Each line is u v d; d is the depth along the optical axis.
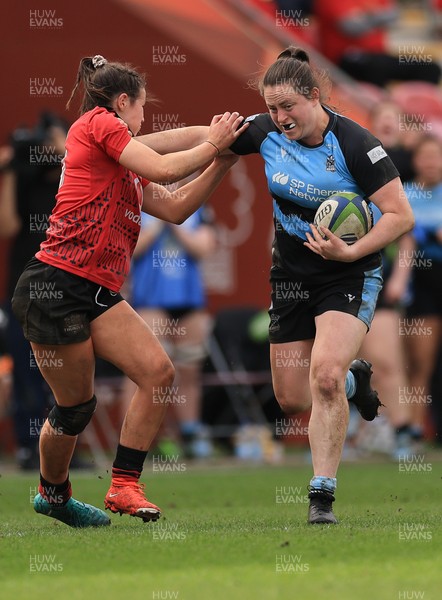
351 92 45.09
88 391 21.81
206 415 43.00
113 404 42.38
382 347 40.41
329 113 21.92
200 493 32.16
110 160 21.53
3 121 42.66
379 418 41.56
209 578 16.19
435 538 19.73
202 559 17.78
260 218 43.66
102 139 21.28
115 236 21.61
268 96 21.27
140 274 40.38
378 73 50.34
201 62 43.09
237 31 43.31
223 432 42.84
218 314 42.16
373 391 25.34
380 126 41.41
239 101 43.25
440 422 43.97
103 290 21.64
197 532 21.06
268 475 37.25
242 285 43.56
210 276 43.41
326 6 50.12
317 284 22.33
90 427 42.00
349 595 14.80
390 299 40.38
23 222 38.22
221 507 28.36
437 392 43.44
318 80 21.70
